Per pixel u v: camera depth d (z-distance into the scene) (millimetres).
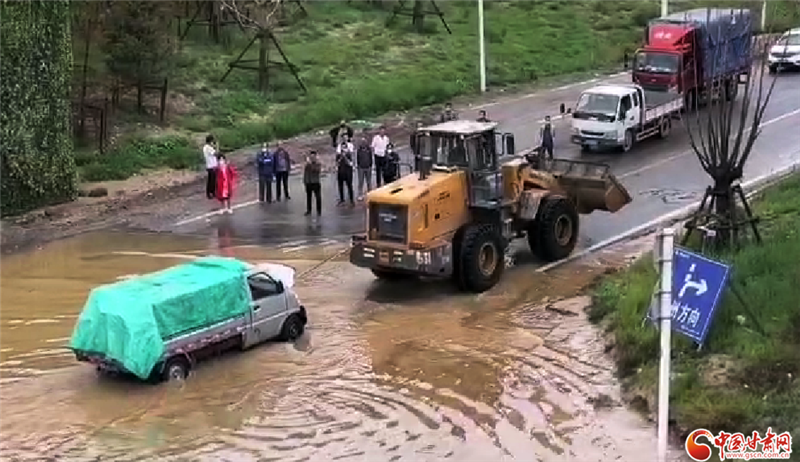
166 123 39719
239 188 34062
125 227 30281
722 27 41469
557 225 26328
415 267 23812
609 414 18328
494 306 23734
